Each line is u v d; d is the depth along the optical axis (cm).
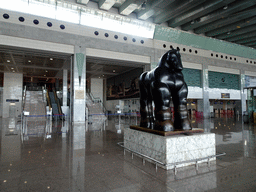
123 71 2370
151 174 321
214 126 1100
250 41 2222
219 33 1923
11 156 441
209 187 267
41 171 336
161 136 371
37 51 1382
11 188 264
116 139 676
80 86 1459
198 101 2194
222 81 2364
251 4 1297
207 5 1351
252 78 2612
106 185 274
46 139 679
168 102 406
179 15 1634
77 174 321
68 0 1382
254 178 299
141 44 1755
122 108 2581
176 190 257
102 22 1570
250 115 1391
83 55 1478
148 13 1562
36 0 1316
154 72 424
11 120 1747
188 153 374
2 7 1244
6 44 1245
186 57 2028
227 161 396
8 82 2353
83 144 584
